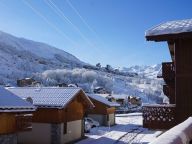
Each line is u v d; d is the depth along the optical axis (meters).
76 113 32.25
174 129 4.74
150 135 35.59
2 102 20.00
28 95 30.58
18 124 21.67
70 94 30.02
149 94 148.88
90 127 40.66
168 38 15.32
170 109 15.96
